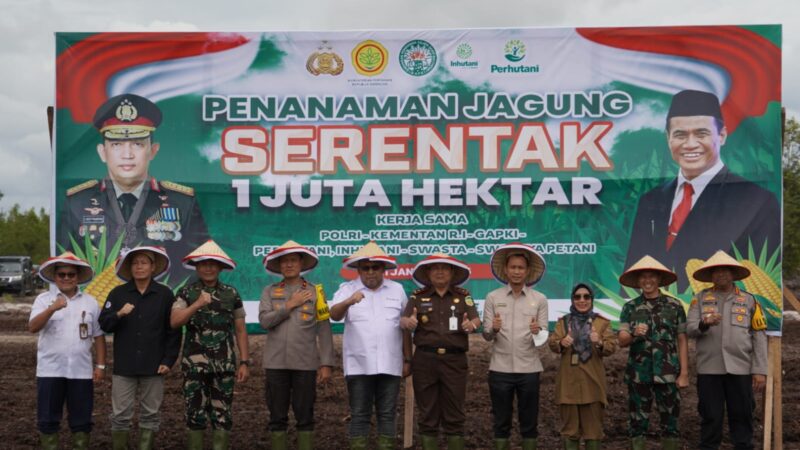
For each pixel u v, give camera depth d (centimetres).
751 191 1062
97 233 1081
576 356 906
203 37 1084
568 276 1073
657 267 927
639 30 1073
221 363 918
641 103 1072
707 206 1066
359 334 910
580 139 1073
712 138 1065
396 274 1074
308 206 1080
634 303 934
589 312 917
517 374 902
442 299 913
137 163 1083
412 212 1075
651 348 919
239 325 944
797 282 3762
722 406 936
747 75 1063
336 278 1077
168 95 1084
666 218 1070
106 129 1084
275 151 1083
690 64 1068
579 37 1073
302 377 913
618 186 1072
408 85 1077
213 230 1084
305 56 1081
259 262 1080
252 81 1084
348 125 1078
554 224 1073
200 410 917
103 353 952
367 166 1077
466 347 910
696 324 930
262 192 1082
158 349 922
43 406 923
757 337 926
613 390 1473
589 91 1073
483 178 1073
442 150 1074
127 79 1084
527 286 958
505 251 945
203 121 1084
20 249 8338
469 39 1075
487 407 1335
